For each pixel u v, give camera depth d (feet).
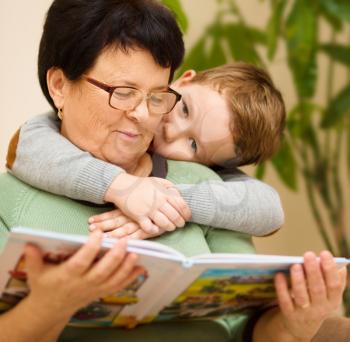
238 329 4.17
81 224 3.67
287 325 3.59
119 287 2.88
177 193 3.80
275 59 8.30
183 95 4.48
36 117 4.08
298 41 7.43
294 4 7.41
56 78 3.81
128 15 3.55
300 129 7.84
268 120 4.53
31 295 2.91
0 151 6.04
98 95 3.58
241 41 7.28
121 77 3.56
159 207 3.64
